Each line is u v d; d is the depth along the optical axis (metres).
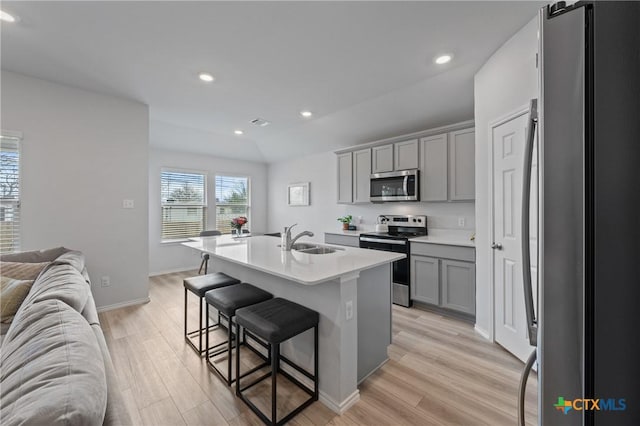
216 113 3.70
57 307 1.09
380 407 1.65
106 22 1.88
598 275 0.48
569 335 0.51
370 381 1.90
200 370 2.01
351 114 3.81
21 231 2.62
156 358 2.16
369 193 4.11
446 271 2.99
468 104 3.13
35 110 2.67
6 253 2.54
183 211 5.20
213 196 5.56
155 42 2.11
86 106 2.94
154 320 2.87
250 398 1.72
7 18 1.83
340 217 4.98
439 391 1.79
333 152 4.88
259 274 2.27
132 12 1.79
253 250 2.44
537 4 1.73
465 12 1.80
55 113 2.77
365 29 1.97
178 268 5.09
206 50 2.22
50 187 2.75
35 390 0.63
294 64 2.44
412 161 3.64
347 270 1.66
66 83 2.79
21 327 1.01
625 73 0.46
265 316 1.61
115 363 2.09
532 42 1.88
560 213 0.51
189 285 2.30
